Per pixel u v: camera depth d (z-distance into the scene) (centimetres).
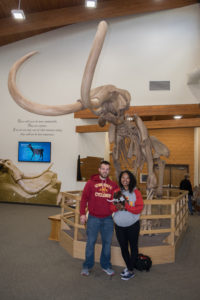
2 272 368
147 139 530
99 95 371
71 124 1062
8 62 1137
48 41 1119
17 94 297
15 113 1103
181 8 1039
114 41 1077
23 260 419
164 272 380
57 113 311
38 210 929
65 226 526
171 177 1397
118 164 535
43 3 962
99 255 412
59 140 1064
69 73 1089
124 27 1076
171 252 425
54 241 536
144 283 341
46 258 430
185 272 382
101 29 281
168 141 1414
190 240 574
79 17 991
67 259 427
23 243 516
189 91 987
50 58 1110
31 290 314
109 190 351
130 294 310
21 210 917
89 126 1024
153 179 521
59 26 1109
